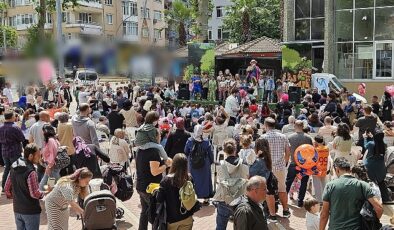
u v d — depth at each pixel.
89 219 6.14
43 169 10.26
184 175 6.40
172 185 6.40
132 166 13.52
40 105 18.31
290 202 10.88
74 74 31.70
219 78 28.50
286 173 10.12
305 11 34.25
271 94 27.27
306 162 9.86
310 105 18.59
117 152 11.16
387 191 10.55
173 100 26.45
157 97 21.50
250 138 8.97
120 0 65.19
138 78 26.34
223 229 7.84
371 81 30.72
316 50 34.12
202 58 29.20
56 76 21.42
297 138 10.29
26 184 6.95
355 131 14.74
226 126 12.96
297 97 25.28
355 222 6.07
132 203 11.01
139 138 7.82
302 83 28.08
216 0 75.94
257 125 14.48
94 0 60.69
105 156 9.37
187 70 29.06
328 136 12.02
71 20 57.94
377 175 10.32
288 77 28.47
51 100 22.11
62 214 6.86
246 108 17.50
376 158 10.34
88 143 9.81
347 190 6.11
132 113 15.21
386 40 30.22
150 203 6.65
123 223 9.57
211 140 12.81
